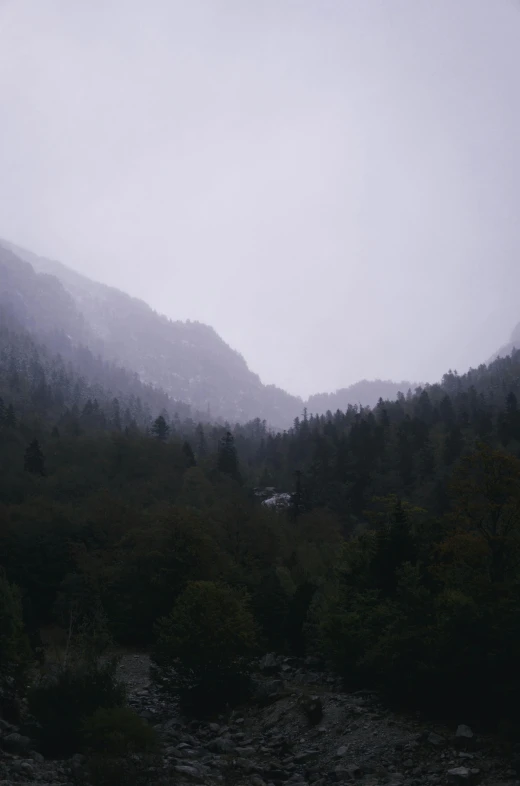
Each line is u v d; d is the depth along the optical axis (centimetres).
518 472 2830
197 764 1711
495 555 2775
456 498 3072
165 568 4109
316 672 2877
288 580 4675
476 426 13538
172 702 2680
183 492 8275
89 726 1598
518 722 1666
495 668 1781
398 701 2077
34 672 2419
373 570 2995
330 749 1867
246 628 2600
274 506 9731
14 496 7194
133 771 1455
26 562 5203
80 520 5866
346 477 12325
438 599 2109
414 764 1630
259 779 1641
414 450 12812
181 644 2480
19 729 1805
